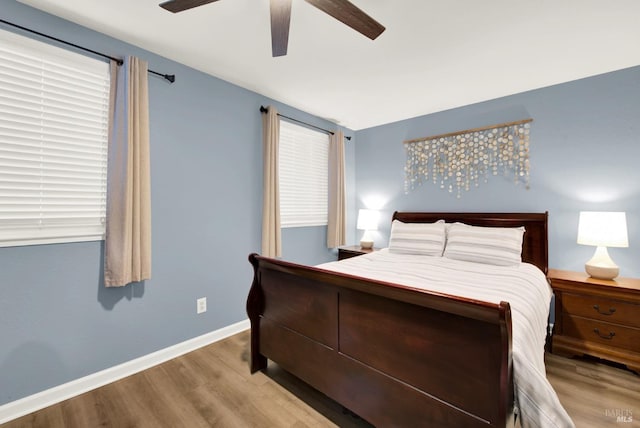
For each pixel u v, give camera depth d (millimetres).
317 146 3611
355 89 2777
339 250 3699
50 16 1704
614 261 2404
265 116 2893
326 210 3740
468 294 1645
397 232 3068
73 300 1805
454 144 3236
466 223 3064
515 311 1397
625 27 1799
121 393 1805
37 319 1688
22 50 1631
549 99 2668
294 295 1735
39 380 1689
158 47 2066
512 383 1027
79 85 1820
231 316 2668
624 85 2336
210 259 2502
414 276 2029
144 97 2004
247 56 2186
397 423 1264
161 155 2182
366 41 1969
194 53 2145
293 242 3330
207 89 2459
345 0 1209
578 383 1885
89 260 1862
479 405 1038
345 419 1581
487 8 1636
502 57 2178
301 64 2301
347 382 1455
